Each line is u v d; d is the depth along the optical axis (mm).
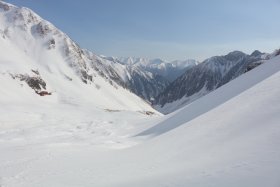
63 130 62844
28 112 87875
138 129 60125
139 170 22703
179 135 33906
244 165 16578
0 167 28750
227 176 15484
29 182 23156
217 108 39781
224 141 24312
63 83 180625
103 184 20109
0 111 82938
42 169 27281
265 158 16859
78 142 47656
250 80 52781
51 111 95562
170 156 25656
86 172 24641
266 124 23844
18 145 46156
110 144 44000
